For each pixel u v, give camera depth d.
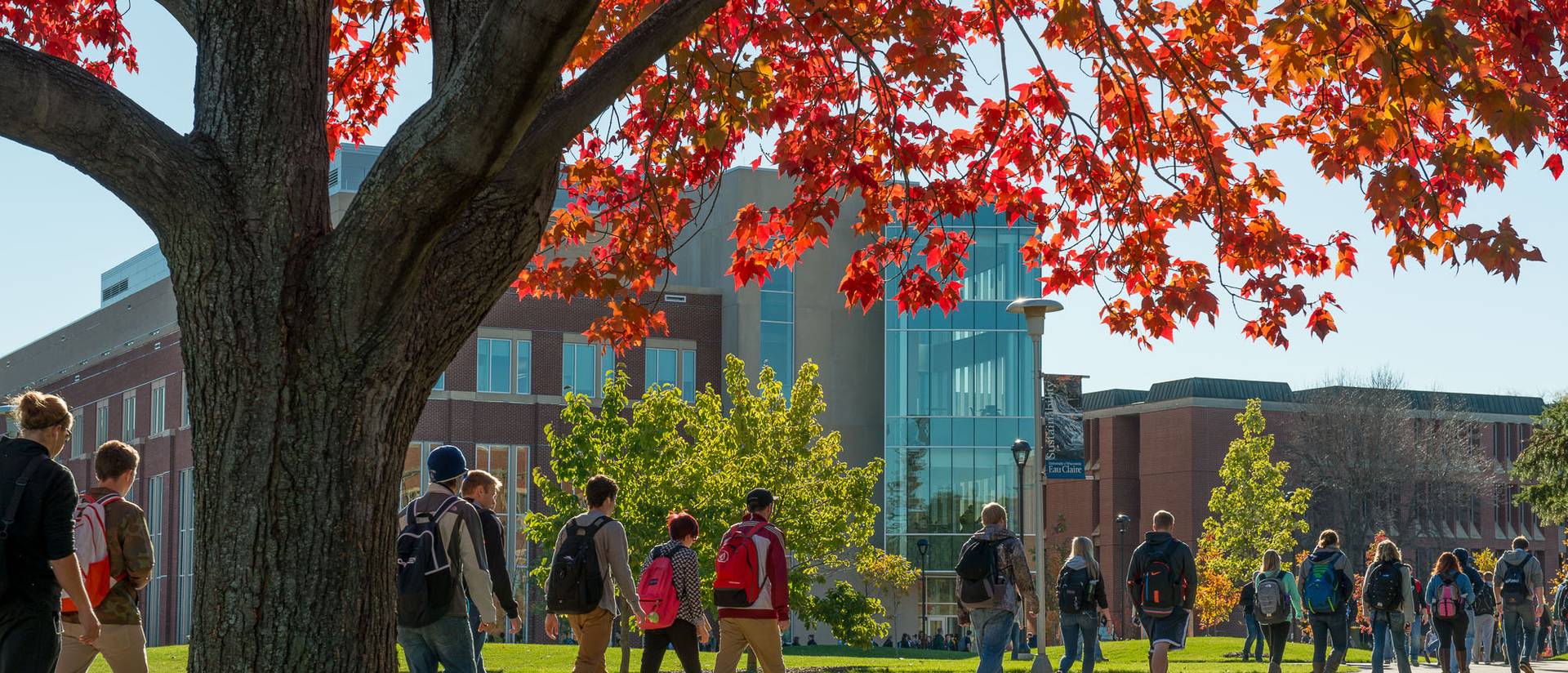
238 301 5.10
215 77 5.31
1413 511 77.38
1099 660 25.52
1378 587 16.34
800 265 61.50
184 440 54.28
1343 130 9.74
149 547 8.25
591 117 5.18
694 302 58.50
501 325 53.41
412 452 51.38
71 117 4.86
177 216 5.09
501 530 9.91
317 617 5.08
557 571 10.78
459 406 52.25
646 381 56.78
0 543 6.52
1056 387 60.72
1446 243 8.38
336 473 5.12
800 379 31.77
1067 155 10.83
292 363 5.10
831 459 32.38
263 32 5.33
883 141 10.75
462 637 8.74
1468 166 7.89
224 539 5.08
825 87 10.54
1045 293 11.31
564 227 10.80
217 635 5.05
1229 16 9.84
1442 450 78.00
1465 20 8.02
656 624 11.48
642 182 10.73
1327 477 75.75
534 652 26.50
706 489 28.08
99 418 64.31
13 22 10.42
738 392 31.45
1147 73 10.16
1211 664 25.00
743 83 9.52
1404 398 77.75
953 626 60.03
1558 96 7.82
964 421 60.59
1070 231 11.13
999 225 61.03
